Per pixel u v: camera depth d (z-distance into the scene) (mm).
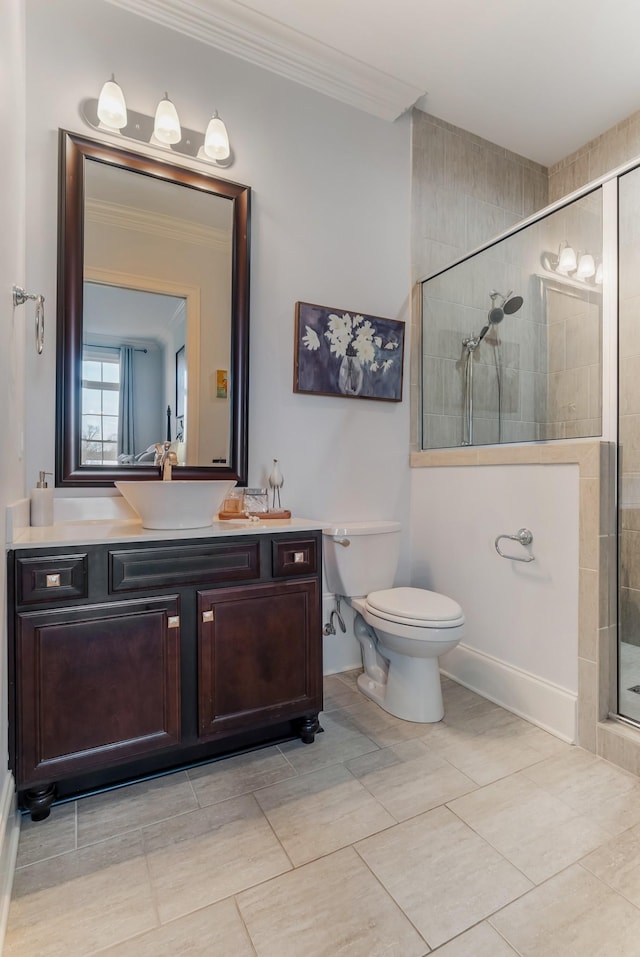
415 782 1511
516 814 1367
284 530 1706
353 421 2457
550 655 1846
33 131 1734
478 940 996
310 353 2289
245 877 1152
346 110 2436
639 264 1971
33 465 1731
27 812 1343
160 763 1570
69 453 1781
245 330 2121
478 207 2885
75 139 1787
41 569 1326
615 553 1733
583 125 2809
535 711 1881
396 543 2301
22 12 1634
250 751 1686
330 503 2395
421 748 1704
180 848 1243
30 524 1660
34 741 1312
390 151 2572
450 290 2590
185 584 1532
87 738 1381
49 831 1301
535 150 3029
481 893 1107
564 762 1622
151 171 1934
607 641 1691
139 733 1453
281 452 2258
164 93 1973
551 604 1848
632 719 1661
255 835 1288
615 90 2537
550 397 2199
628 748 1564
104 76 1863
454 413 2570
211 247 2062
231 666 1604
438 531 2459
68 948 979
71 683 1361
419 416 2678
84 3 1836
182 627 1528
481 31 2152
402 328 2562
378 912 1060
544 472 1898
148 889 1119
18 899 1090
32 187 1728
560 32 2160
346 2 1995
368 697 2096
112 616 1419
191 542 1540
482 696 2117
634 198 1950
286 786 1493
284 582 1710
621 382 1919
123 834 1293
